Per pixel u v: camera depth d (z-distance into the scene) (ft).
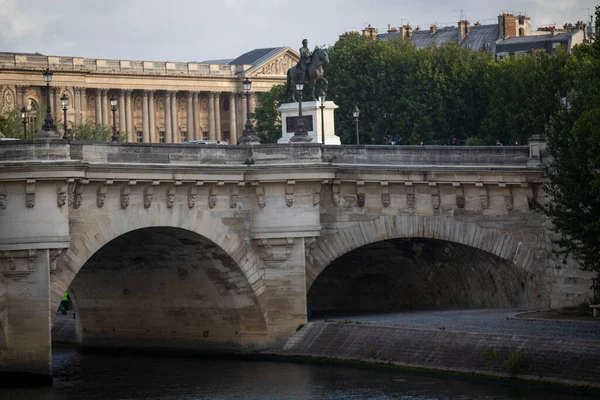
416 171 520.83
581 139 477.36
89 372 491.72
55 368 504.43
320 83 612.29
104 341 550.36
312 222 501.15
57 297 449.89
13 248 440.04
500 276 545.44
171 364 506.48
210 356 521.24
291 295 502.79
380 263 568.82
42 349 444.96
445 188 528.22
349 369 470.39
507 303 550.36
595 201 473.67
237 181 494.18
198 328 524.52
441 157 529.04
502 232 533.96
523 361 427.33
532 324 470.39
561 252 492.95
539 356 426.10
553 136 492.95
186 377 473.67
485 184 530.27
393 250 553.64
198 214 488.02
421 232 525.75
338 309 599.57
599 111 443.73
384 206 521.24
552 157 510.58
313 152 500.33
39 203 442.50
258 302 502.38
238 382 458.50
